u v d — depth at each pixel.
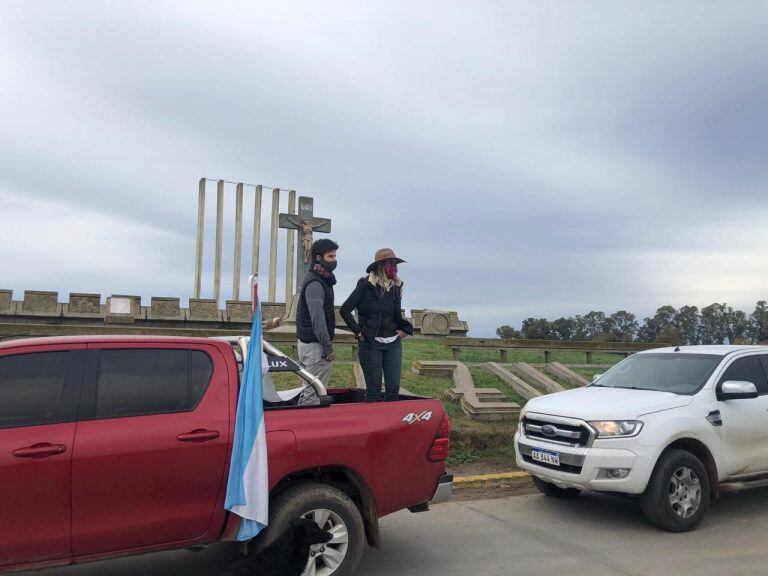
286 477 4.39
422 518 6.38
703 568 4.93
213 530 3.99
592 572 4.86
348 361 11.88
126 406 3.88
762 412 6.62
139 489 3.75
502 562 5.09
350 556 4.29
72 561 3.62
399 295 7.05
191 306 21.75
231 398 4.18
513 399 10.53
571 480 5.98
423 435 4.77
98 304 21.22
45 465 3.52
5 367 3.69
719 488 6.63
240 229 31.23
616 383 7.30
